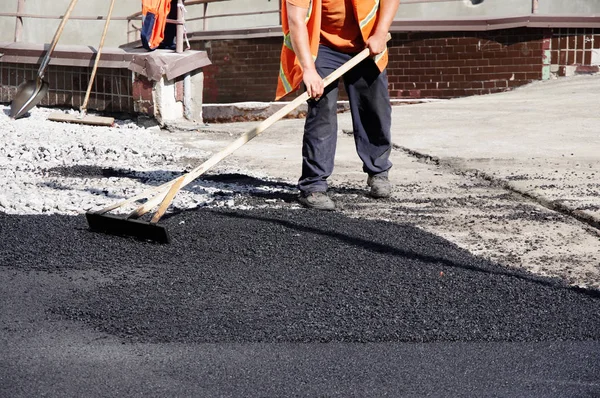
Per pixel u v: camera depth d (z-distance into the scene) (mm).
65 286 4438
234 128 11898
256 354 3537
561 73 16141
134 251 5098
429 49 16844
